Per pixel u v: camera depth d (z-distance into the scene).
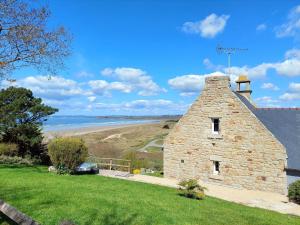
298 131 21.72
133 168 27.77
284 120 23.00
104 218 9.40
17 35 17.95
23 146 27.00
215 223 10.33
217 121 22.78
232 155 21.53
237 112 21.42
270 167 19.86
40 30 18.84
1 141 26.41
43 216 8.96
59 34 20.05
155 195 14.62
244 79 25.64
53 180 16.03
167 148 25.02
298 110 23.95
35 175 17.56
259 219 11.83
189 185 15.92
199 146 23.31
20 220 5.05
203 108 23.25
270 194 19.34
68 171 20.47
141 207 11.22
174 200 13.80
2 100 26.97
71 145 20.22
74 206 10.34
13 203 10.16
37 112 28.05
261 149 20.27
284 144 20.14
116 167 27.59
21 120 27.12
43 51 18.94
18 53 18.64
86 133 84.12
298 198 16.94
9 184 13.62
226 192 19.84
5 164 22.45
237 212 12.84
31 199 10.91
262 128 20.25
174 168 24.47
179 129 24.50
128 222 9.29
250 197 18.41
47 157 27.62
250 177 20.66
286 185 19.19
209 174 22.69
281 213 14.60
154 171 28.88
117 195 13.13
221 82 22.30
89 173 22.83
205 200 15.41
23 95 27.64
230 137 21.69
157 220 9.79
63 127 121.00
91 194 12.68
